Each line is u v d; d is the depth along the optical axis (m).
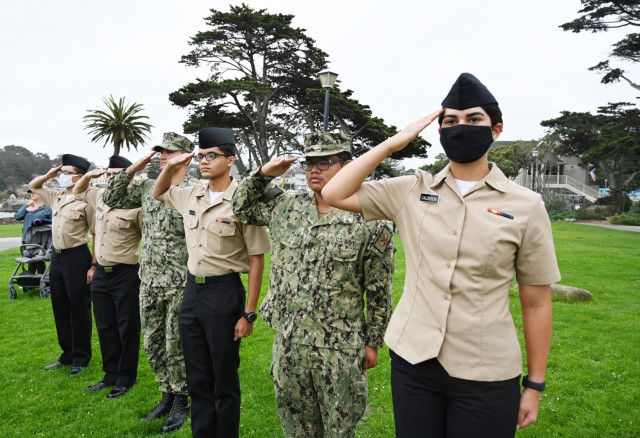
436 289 1.75
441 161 44.78
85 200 4.67
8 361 5.04
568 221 38.06
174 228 3.61
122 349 4.18
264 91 30.77
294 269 2.47
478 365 1.68
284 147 36.09
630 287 9.05
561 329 6.06
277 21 30.72
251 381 4.43
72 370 4.68
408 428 1.79
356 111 28.94
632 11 30.98
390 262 2.44
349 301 2.40
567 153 45.53
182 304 3.16
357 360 2.38
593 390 4.15
